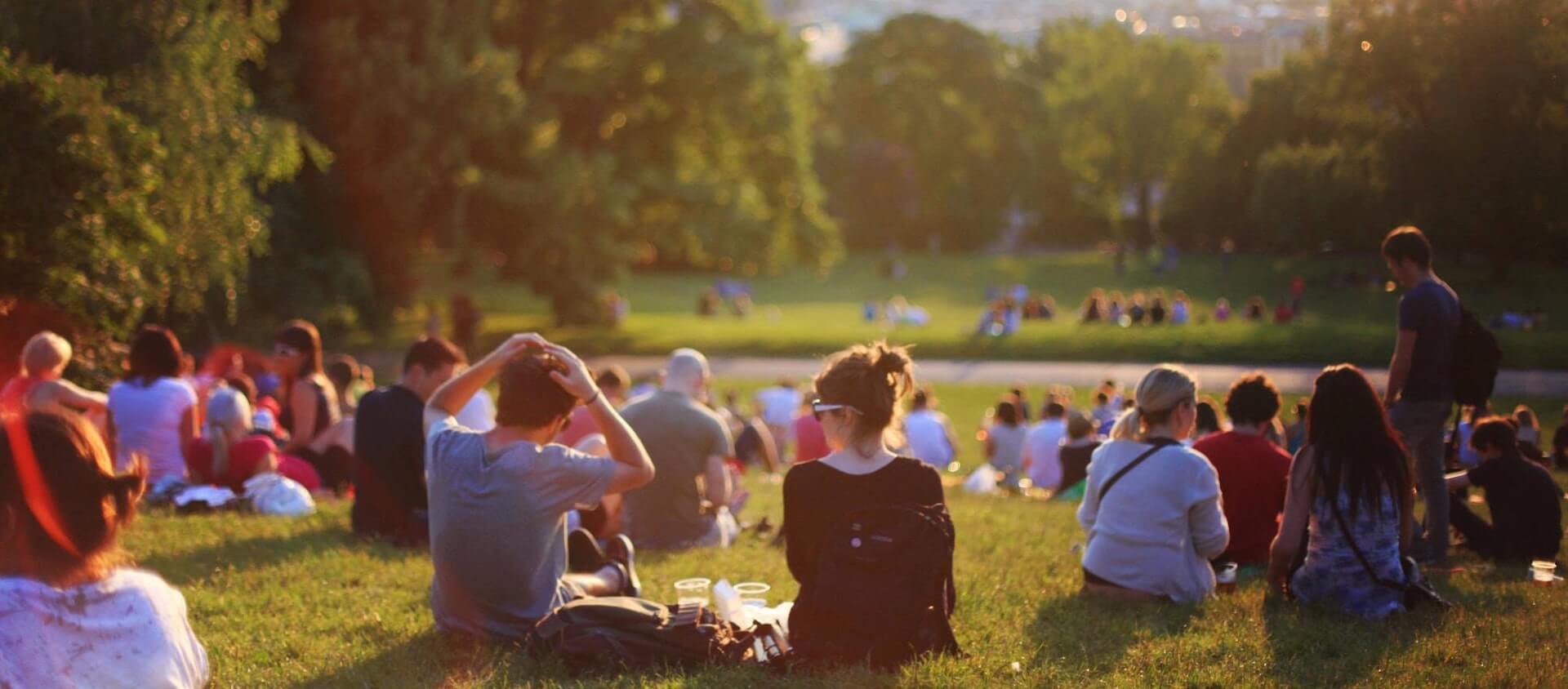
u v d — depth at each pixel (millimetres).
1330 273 21750
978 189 92062
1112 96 54344
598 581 5633
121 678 3059
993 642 5414
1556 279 11227
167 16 12883
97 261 11914
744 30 39781
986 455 15891
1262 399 7359
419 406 7832
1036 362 33969
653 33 37250
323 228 30797
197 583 6562
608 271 35406
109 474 3004
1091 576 6449
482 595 5113
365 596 6328
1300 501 6156
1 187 10852
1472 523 7973
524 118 31109
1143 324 39844
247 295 26562
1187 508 6273
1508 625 5730
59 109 10836
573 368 5145
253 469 9164
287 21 28281
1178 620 5848
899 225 93250
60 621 2988
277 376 15016
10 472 2902
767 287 67750
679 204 38688
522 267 34969
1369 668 5023
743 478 14461
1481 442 7891
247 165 15141
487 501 5012
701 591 5602
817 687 4559
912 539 4781
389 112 28391
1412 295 7168
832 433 4938
